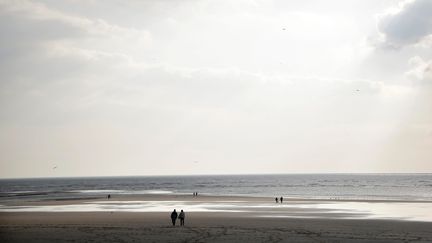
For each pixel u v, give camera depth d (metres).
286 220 58.75
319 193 164.12
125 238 41.25
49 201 111.44
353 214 68.44
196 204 93.62
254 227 50.03
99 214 69.06
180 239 40.62
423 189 196.25
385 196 137.38
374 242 39.59
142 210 77.75
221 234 43.91
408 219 60.75
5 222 56.75
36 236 42.56
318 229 48.41
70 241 39.59
